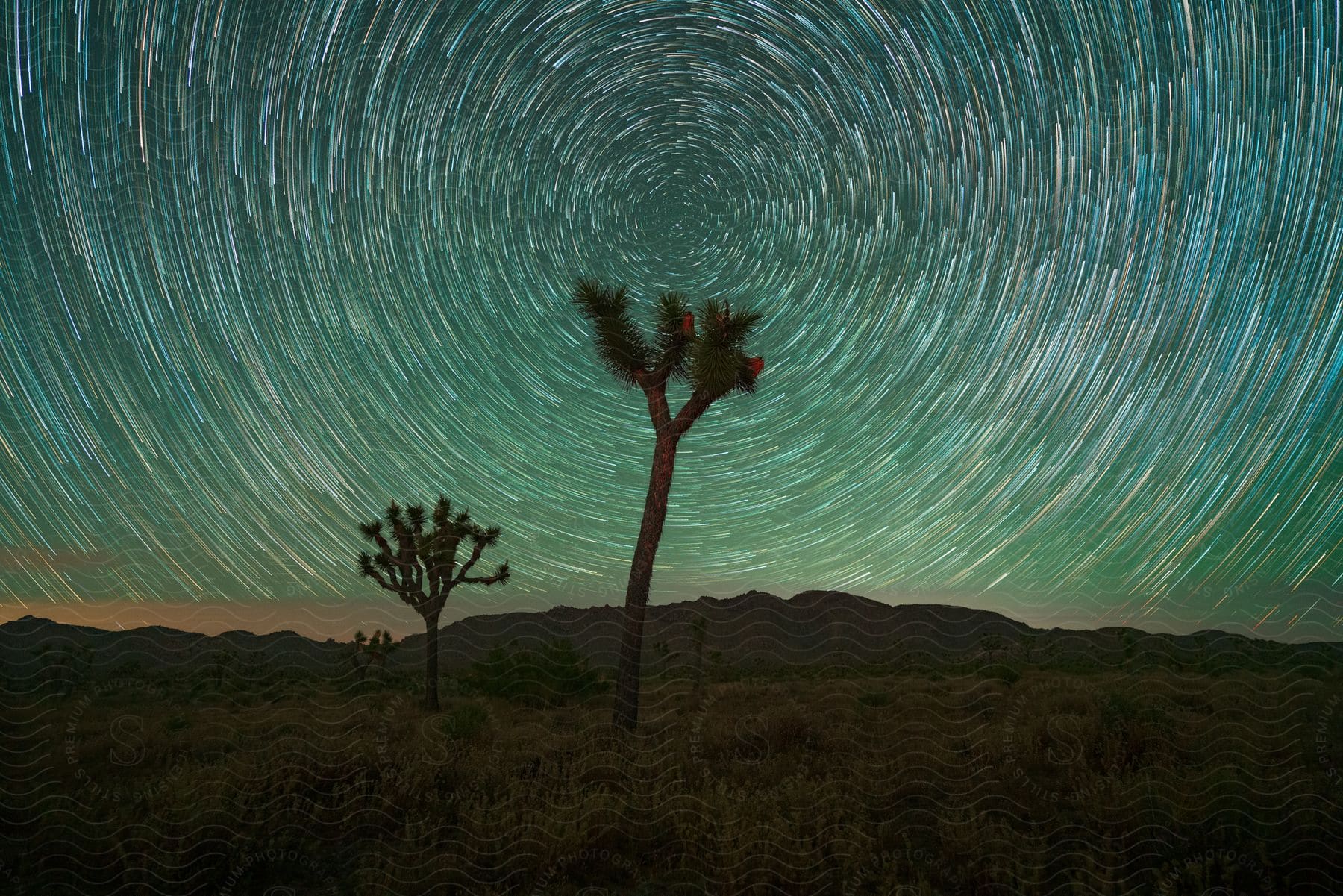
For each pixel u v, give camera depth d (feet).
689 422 36.86
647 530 34.65
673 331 38.65
